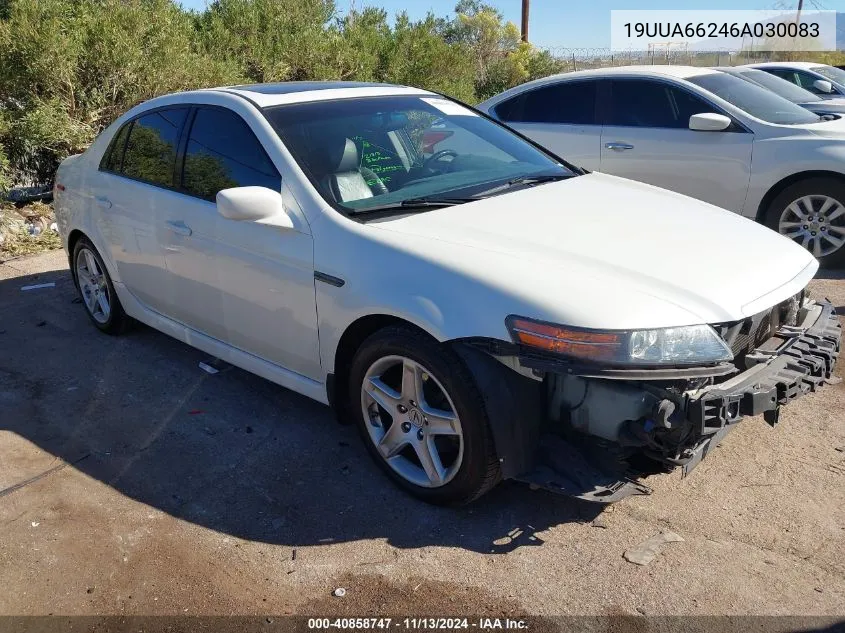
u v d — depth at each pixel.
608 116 7.32
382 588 2.86
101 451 3.89
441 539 3.13
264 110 3.95
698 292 2.92
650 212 3.66
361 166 3.80
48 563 3.06
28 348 5.21
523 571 2.92
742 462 3.59
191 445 3.92
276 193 3.53
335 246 3.38
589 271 2.97
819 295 5.79
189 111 4.36
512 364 2.88
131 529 3.26
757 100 7.01
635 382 2.77
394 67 13.89
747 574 2.85
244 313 3.94
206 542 3.16
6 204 8.33
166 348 5.16
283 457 3.78
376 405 3.47
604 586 2.83
